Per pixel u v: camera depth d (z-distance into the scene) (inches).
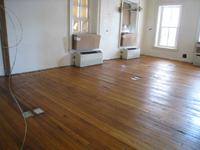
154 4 279.7
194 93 131.4
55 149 67.1
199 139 76.3
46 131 78.4
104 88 135.2
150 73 185.3
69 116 92.0
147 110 101.7
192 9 244.7
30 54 168.2
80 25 210.1
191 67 221.6
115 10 238.4
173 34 272.4
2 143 70.0
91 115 93.8
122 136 76.7
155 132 80.4
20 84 136.1
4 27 144.9
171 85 148.2
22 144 69.4
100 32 225.8
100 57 218.2
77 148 68.1
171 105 109.3
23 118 88.6
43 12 169.2
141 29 290.7
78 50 207.8
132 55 266.4
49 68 186.2
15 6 149.9
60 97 115.2
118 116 93.7
